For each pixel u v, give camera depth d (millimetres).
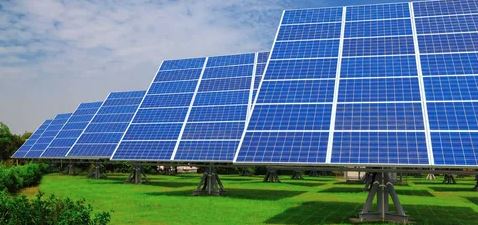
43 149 75062
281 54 26797
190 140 35062
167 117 38438
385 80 23281
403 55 24562
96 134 60750
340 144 20672
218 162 32594
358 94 22891
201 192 37000
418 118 20891
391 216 22625
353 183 59250
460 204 32094
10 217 12750
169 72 44188
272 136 22109
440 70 23125
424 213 26625
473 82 22078
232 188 47000
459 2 27516
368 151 19984
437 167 18859
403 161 19203
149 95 41938
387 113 21484
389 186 22922
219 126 35531
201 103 38750
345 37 27047
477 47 24016
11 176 38125
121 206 28609
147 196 35406
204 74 42344
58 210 12922
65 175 73062
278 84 24766
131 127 38531
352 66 24688
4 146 104875
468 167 18469
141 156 34812
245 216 24375
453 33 25250
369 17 28250
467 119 20344
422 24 26641
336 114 22172
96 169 63812
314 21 29016
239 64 41750
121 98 66500
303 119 22438
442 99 21562
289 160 20656
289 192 41594
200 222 22266
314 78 24531
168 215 24609
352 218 23688
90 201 31469
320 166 21031
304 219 23438
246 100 37281
